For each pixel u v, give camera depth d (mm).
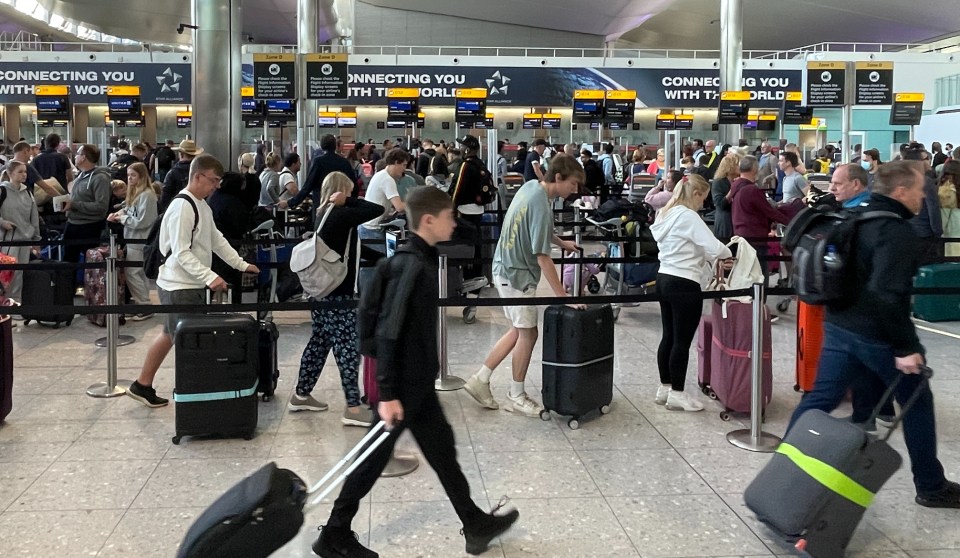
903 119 18984
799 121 26188
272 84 15961
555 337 5184
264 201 11758
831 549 3355
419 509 3986
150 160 14516
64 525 3797
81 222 8734
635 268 9039
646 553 3543
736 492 4191
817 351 5746
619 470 4492
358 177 15273
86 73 30078
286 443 4914
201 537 2701
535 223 5152
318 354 5438
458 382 6191
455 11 42469
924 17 40750
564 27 44719
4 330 5195
